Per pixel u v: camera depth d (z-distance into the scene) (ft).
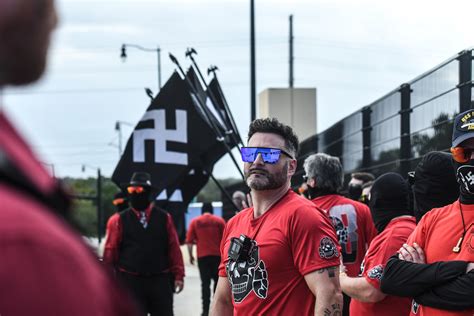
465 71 23.29
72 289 3.30
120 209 37.73
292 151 13.01
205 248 41.57
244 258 12.39
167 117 30.99
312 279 11.78
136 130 31.22
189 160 30.76
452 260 11.34
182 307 45.03
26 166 3.50
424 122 27.96
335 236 12.25
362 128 38.37
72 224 3.71
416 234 12.26
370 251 14.33
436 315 11.36
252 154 12.70
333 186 20.12
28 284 3.13
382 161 34.45
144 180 27.99
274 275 12.12
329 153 48.24
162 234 28.12
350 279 14.25
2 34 3.41
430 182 13.85
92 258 3.60
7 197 3.28
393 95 32.30
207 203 42.50
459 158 11.53
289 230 12.07
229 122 35.55
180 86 31.04
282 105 96.63
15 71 3.49
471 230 11.34
